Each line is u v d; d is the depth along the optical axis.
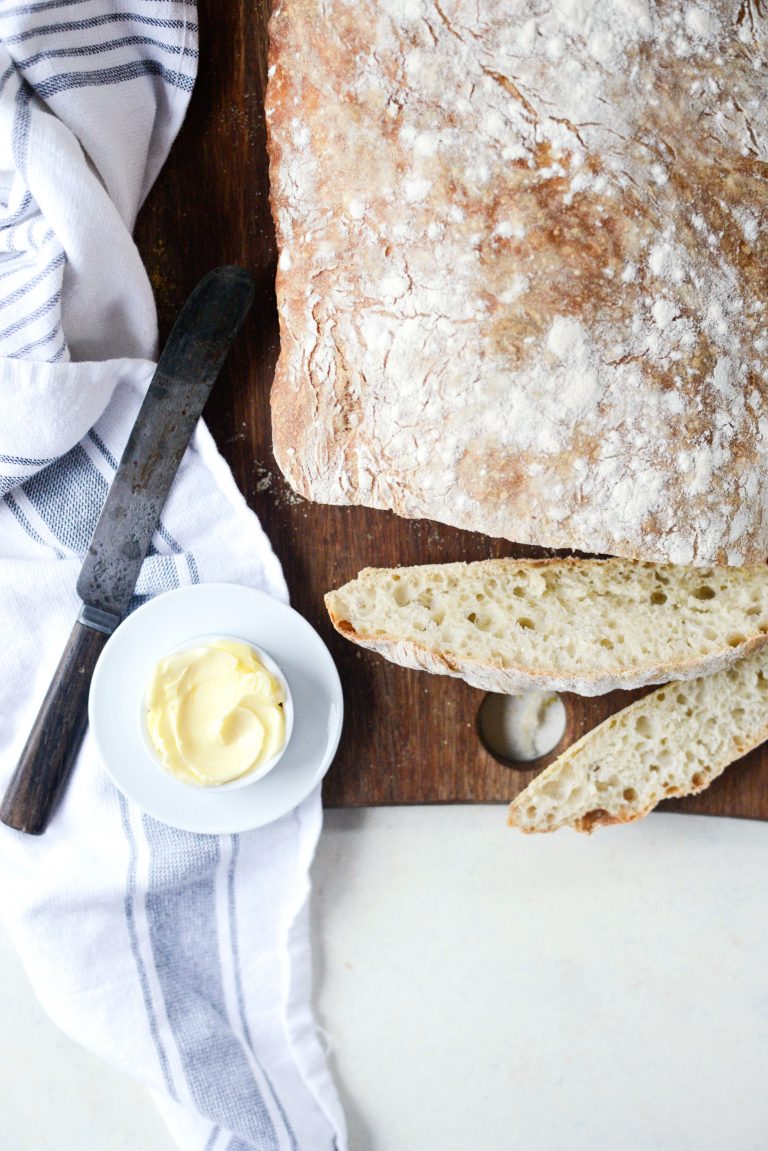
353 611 0.72
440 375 0.65
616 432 0.64
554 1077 0.77
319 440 0.67
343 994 0.77
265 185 0.74
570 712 0.75
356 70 0.65
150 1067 0.73
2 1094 0.76
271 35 0.68
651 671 0.71
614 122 0.64
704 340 0.64
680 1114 0.77
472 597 0.73
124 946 0.73
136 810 0.73
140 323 0.73
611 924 0.77
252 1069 0.74
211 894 0.74
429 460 0.65
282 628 0.72
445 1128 0.77
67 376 0.70
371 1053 0.77
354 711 0.75
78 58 0.70
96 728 0.71
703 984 0.77
